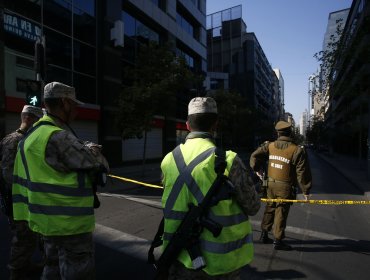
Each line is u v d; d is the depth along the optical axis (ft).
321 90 72.69
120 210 26.66
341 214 27.61
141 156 80.23
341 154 199.52
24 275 11.96
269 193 17.62
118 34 66.13
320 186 49.70
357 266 15.31
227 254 6.53
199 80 60.59
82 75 60.49
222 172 6.67
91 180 8.32
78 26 59.41
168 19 92.53
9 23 46.03
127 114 55.77
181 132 103.50
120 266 14.87
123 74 72.64
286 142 17.35
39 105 31.12
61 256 8.46
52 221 7.93
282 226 17.22
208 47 247.91
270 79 368.48
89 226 8.27
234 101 123.95
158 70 56.90
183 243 6.57
